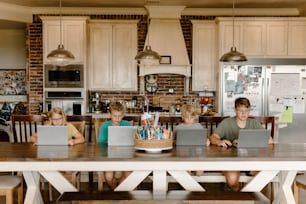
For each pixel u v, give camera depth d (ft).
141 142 9.20
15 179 10.09
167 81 23.61
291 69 20.47
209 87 22.35
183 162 8.61
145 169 8.60
